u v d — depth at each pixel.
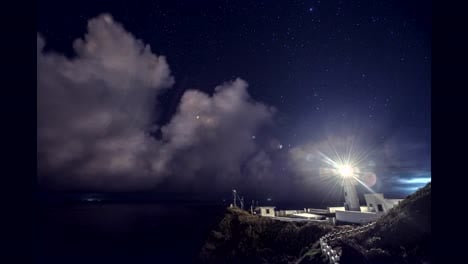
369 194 28.92
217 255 27.34
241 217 30.77
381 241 16.30
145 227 90.25
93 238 75.44
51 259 57.00
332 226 25.06
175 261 48.66
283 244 25.52
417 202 16.61
